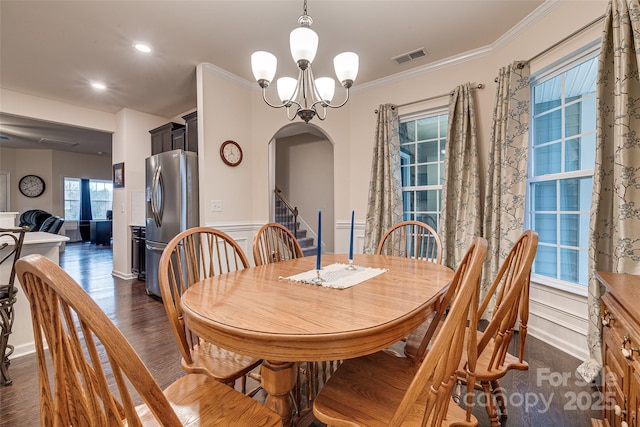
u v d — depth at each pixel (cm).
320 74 332
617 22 174
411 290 124
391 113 335
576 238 226
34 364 200
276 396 112
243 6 219
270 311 98
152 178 345
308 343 81
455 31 254
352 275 150
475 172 277
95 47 271
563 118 233
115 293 364
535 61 240
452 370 74
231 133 333
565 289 218
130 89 361
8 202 730
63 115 400
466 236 285
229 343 87
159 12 225
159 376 188
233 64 306
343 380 106
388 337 89
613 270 178
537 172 256
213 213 315
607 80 184
